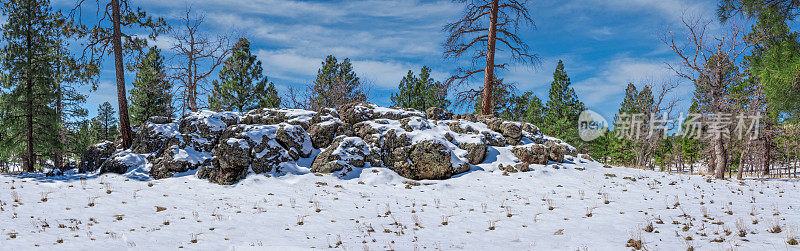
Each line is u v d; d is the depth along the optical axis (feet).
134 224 32.86
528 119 155.12
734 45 74.54
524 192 46.34
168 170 54.08
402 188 48.88
